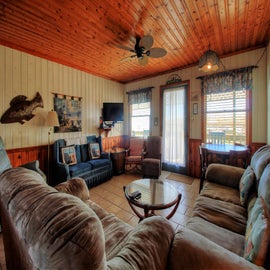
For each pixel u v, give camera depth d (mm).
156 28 2441
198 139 3830
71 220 593
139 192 1962
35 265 611
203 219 1448
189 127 3975
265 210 1010
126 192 2006
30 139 3172
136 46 2680
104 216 1517
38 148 3283
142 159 3990
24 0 1876
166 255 899
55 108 3566
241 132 3293
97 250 568
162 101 4445
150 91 4660
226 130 3465
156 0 1893
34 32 2523
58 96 3619
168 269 882
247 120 3207
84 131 4223
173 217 2246
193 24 2355
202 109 3742
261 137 3064
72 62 3699
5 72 2822
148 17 2193
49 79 3455
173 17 2199
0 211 1149
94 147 3967
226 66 3395
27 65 3100
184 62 3766
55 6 1976
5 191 914
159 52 2609
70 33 2561
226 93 3447
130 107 5277
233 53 3275
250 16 2186
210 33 2598
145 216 1757
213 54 2676
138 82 5004
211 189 2051
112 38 2711
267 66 2924
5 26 2361
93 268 546
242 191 1685
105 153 3945
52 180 3479
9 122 2889
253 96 3127
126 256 821
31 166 2195
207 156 2951
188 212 2371
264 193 1216
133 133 5219
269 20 2270
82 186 1857
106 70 4230
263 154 1716
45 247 557
